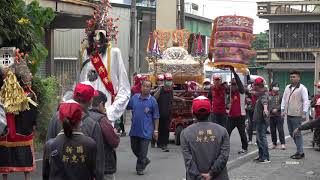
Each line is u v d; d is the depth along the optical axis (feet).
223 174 22.75
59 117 18.74
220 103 48.78
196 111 22.97
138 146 38.06
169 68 56.80
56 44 78.79
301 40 148.56
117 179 36.40
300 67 147.43
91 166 18.31
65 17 58.80
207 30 144.77
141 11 110.01
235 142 57.47
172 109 51.93
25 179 31.32
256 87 43.83
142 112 37.68
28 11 38.60
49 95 41.83
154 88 54.34
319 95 51.96
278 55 150.71
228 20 45.39
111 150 24.04
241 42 45.47
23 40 35.42
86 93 20.22
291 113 45.09
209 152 22.49
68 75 78.89
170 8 92.89
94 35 29.73
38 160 40.24
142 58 111.24
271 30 151.02
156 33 59.93
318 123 32.17
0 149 30.30
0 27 33.58
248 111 55.98
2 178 33.42
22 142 30.58
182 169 40.65
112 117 28.35
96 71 29.43
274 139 52.90
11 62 30.89
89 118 20.27
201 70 57.93
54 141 18.29
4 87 30.17
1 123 26.86
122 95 29.25
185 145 22.77
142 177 37.29
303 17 146.82
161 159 45.44
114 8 104.12
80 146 18.06
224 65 46.21
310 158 46.32
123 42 106.83
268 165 42.86
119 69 29.55
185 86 57.52
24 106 30.25
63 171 18.08
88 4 58.08
